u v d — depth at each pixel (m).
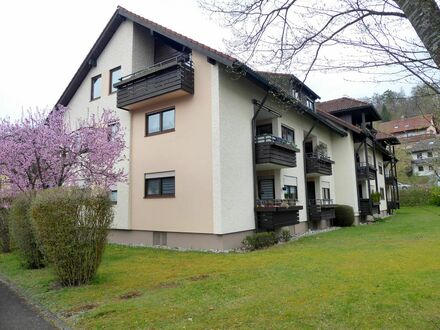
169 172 11.81
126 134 13.25
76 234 6.29
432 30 2.03
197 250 10.56
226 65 10.38
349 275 6.36
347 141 20.39
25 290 6.19
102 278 6.75
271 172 14.23
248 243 10.68
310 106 17.67
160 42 14.25
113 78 14.38
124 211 12.93
